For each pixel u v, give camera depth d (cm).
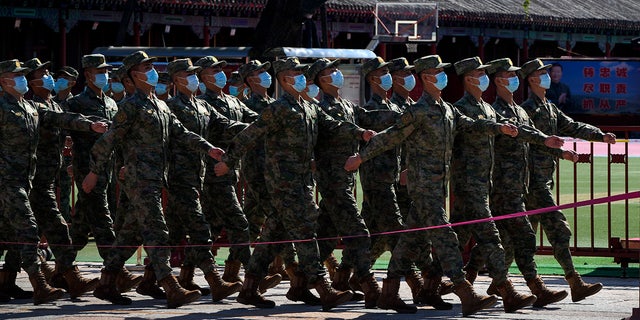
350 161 1566
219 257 2350
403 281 1955
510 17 8094
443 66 1576
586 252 2028
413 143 1580
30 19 6022
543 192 1719
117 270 1683
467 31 8112
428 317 1551
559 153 1673
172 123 1675
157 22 6372
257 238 1919
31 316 1555
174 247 1791
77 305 1678
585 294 1683
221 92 1894
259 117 1602
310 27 4719
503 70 1723
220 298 1691
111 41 6531
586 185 3891
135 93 1645
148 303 1702
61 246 1748
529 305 1631
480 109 1656
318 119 1644
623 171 4500
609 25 8844
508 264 1723
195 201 1709
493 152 1628
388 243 1739
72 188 2230
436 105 1573
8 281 1741
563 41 8788
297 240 1606
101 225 1803
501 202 1672
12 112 1661
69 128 1706
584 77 6788
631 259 2016
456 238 1562
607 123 6762
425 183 1569
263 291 1723
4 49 6194
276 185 1614
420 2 6166
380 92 1823
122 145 1656
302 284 1675
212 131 1816
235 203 1798
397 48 8012
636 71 6712
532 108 1778
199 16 6519
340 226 1644
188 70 1770
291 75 1605
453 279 1548
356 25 7138
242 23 6656
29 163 1681
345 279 1727
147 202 1633
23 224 1661
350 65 4209
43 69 1764
